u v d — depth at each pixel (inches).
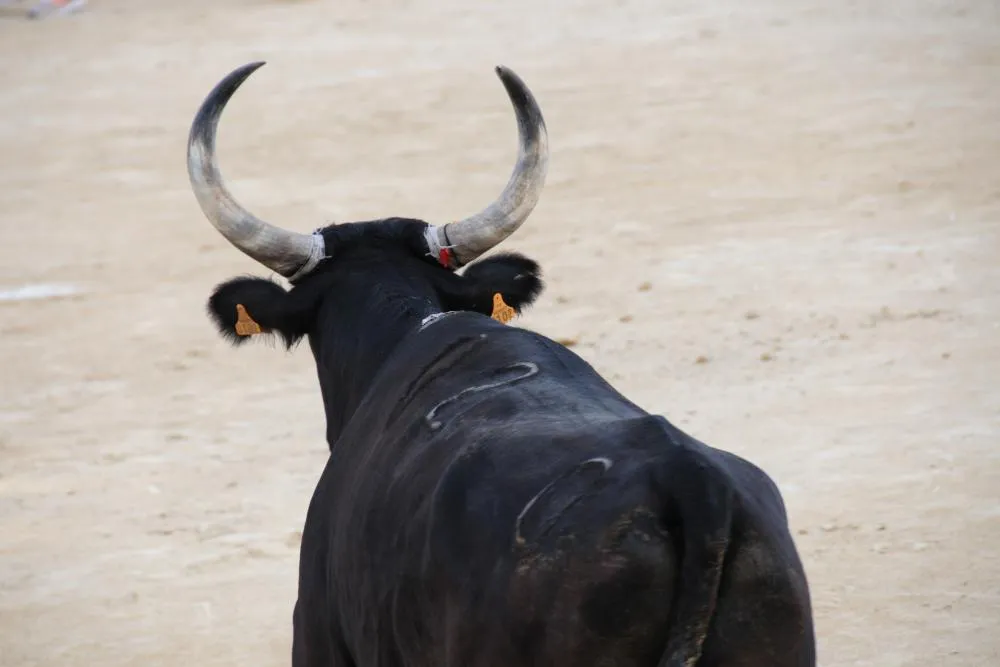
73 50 5073.8
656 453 570.6
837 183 2957.7
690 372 1941.4
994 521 1413.6
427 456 678.5
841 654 1165.7
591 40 4630.9
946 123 3376.0
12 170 3602.4
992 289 2218.3
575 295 2351.1
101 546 1535.4
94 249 2876.5
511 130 3624.5
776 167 3120.1
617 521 553.9
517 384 711.7
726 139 3390.7
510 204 919.0
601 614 548.1
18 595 1427.2
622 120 3644.2
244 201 3144.7
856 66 4025.6
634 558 547.8
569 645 551.2
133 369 2158.0
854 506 1473.9
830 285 2301.9
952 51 4111.7
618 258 2551.7
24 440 1891.0
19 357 2252.7
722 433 1710.1
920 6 4749.0
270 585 1413.6
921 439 1644.9
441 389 743.1
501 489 602.2
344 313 890.7
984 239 2501.2
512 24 4963.1
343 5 5521.7
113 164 3595.0
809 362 1946.4
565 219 2844.5
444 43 4746.6
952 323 2064.5
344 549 728.3
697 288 2340.1
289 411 1929.1
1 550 1539.1
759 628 557.0
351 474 764.6
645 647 547.8
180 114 4072.3
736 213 2800.2
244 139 3715.6
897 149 3186.5
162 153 3671.3
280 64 4601.4
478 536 596.4
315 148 3582.7
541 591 560.4
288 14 5413.4
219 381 2075.5
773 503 617.9
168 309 2454.5
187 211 3129.9
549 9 5177.2
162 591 1417.3
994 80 3759.8
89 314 2459.4
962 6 4692.4
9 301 2561.5
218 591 1408.7
